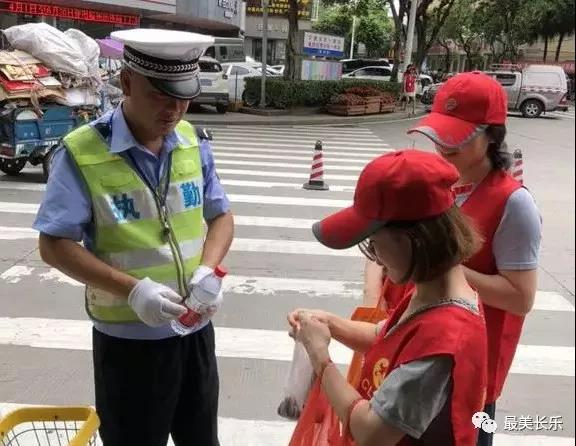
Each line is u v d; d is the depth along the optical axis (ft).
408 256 4.73
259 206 27.17
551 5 109.70
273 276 18.99
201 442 7.73
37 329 14.79
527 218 6.49
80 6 66.95
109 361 6.96
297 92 67.15
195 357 7.34
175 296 6.42
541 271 20.68
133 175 6.57
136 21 74.28
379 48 183.42
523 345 15.20
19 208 24.93
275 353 14.15
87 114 30.04
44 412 6.57
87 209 6.45
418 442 4.85
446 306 4.78
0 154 27.84
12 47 28.35
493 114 6.57
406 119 72.28
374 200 4.72
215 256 7.43
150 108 6.36
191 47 6.22
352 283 18.72
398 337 5.00
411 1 81.20
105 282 6.38
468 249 4.77
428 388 4.59
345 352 14.30
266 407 12.06
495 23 125.70
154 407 7.04
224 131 52.70
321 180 30.99
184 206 6.98
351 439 5.16
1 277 17.90
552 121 79.00
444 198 4.68
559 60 138.41
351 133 56.03
